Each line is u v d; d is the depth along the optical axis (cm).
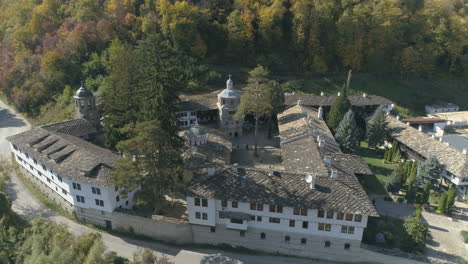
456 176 6800
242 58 12762
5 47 12681
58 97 10700
